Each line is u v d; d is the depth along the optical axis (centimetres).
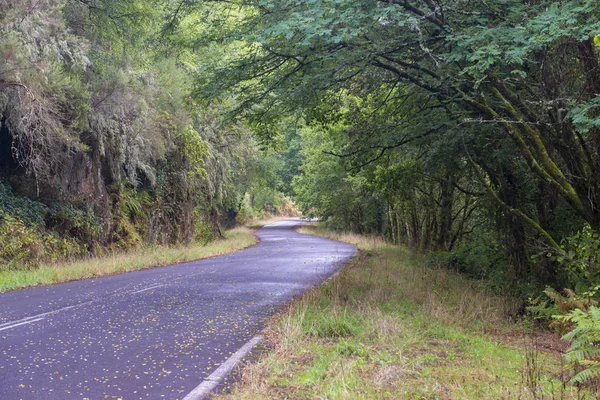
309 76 1011
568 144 848
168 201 2719
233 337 760
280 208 10506
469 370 590
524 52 717
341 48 1011
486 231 1579
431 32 995
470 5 927
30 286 1309
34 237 1734
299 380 548
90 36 1888
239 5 1107
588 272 837
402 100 1330
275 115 1164
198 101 1229
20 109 1491
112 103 1856
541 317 892
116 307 988
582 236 926
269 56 1054
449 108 1119
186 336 762
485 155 1203
